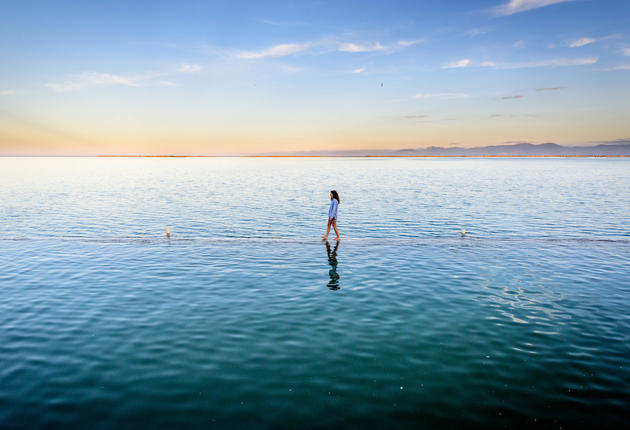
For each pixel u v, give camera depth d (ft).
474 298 34.60
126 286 37.37
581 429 17.51
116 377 21.39
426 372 22.26
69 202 107.34
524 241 58.75
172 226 72.49
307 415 18.31
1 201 108.68
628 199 115.55
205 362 23.16
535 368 22.72
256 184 176.55
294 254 50.88
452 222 77.46
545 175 256.73
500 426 17.67
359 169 377.50
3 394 19.63
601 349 25.07
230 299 34.01
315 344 25.63
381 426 17.61
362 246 55.52
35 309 31.35
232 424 17.62
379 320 29.63
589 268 44.45
